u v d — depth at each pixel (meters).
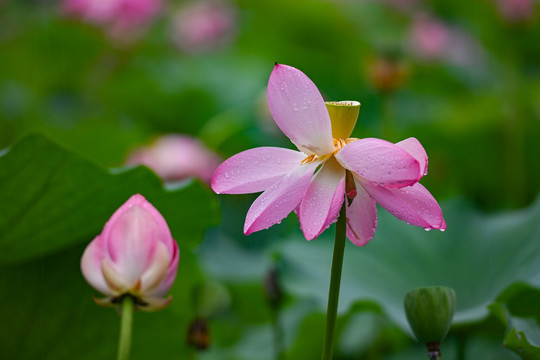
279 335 2.34
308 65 5.68
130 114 5.46
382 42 3.49
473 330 2.17
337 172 1.87
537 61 5.01
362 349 2.56
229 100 5.44
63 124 4.91
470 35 5.57
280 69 1.86
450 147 4.32
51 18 5.54
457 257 2.42
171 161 3.43
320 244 2.59
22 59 5.64
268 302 2.33
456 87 5.29
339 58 5.55
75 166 2.06
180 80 5.45
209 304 2.19
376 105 4.88
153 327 2.21
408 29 5.57
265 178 1.88
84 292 2.17
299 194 1.85
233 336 2.69
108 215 2.14
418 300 1.92
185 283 2.26
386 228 2.58
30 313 2.16
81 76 5.56
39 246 2.15
